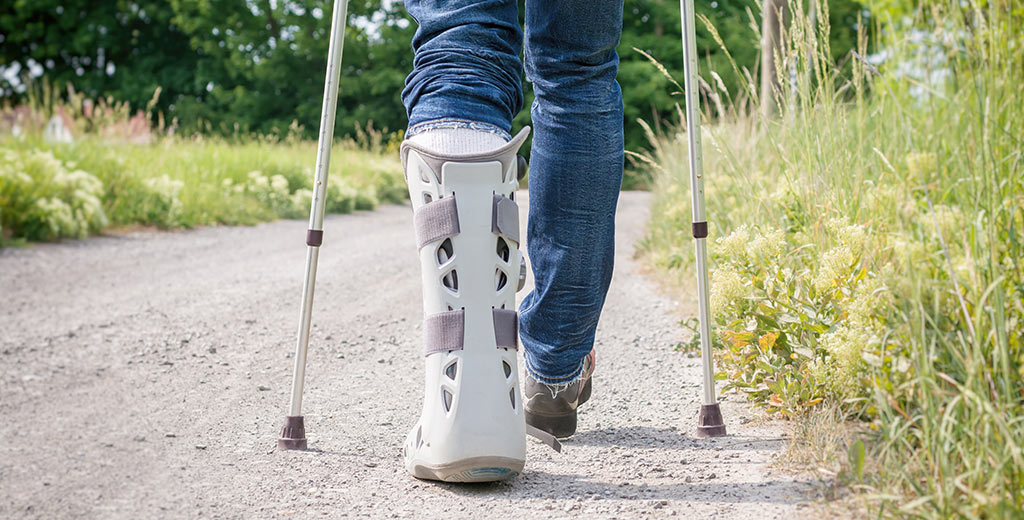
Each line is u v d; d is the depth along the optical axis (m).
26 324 3.55
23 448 1.81
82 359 2.88
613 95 1.61
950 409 1.22
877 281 1.71
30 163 7.00
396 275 5.10
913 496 1.26
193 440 1.88
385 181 14.19
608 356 2.75
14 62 31.45
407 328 3.43
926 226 1.87
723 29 16.47
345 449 1.80
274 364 2.79
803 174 2.70
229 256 6.14
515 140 1.52
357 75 29.23
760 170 3.54
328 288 4.57
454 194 1.50
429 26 1.58
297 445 1.80
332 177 11.74
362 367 2.73
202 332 3.36
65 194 7.00
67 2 30.95
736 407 2.03
